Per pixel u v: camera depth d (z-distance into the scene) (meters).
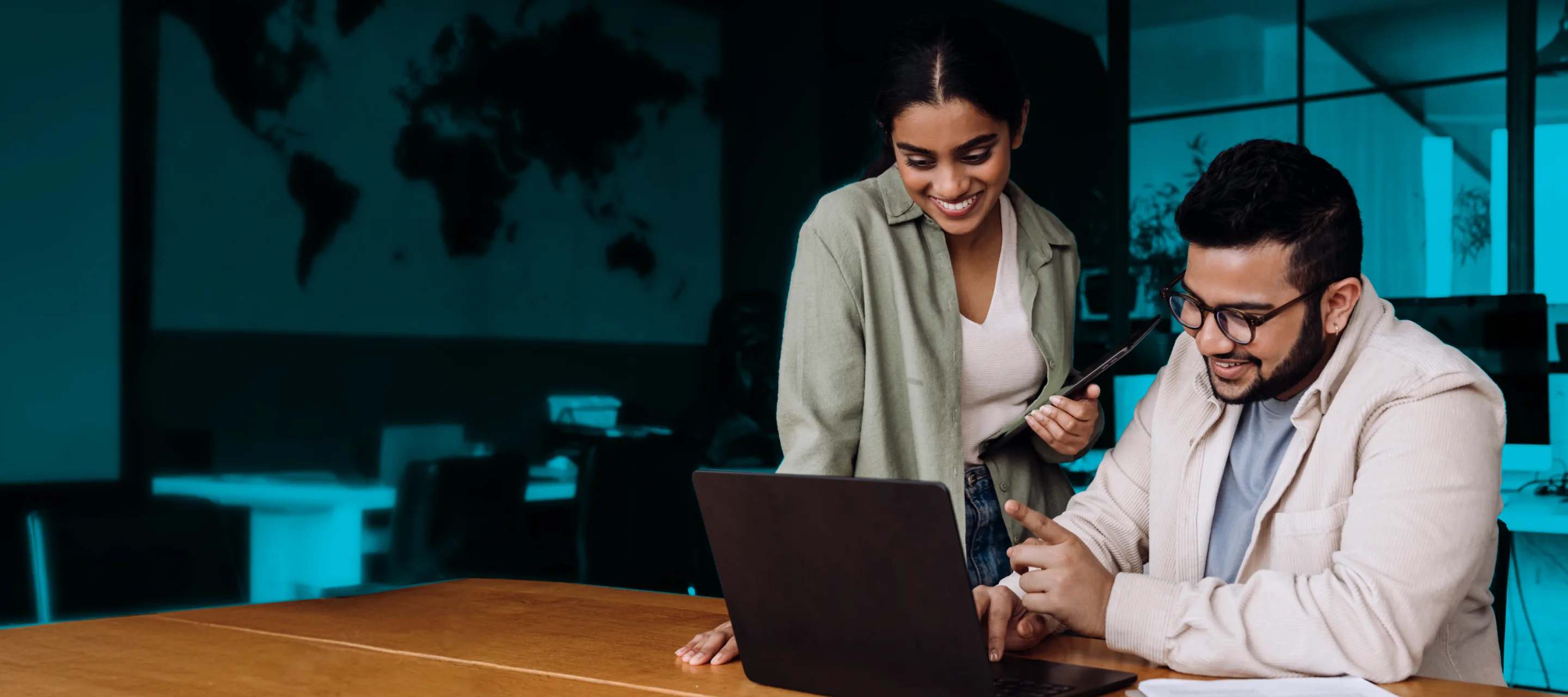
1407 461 1.19
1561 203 4.15
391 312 4.05
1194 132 4.80
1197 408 1.44
